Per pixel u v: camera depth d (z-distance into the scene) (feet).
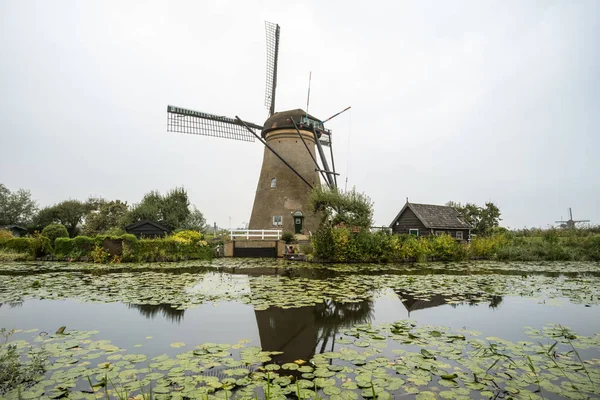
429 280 35.86
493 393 11.67
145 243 54.24
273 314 22.08
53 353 14.98
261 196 81.87
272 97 92.68
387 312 22.77
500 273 42.63
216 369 13.53
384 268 46.83
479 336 17.72
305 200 78.79
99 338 17.35
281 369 13.61
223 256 62.80
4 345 15.90
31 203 142.92
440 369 13.48
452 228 82.17
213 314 21.94
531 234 100.68
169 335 17.87
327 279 36.06
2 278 35.86
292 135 80.79
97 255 52.11
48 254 56.18
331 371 13.29
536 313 22.71
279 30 93.15
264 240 62.95
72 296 26.89
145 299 25.98
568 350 15.79
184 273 40.52
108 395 10.79
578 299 26.99
